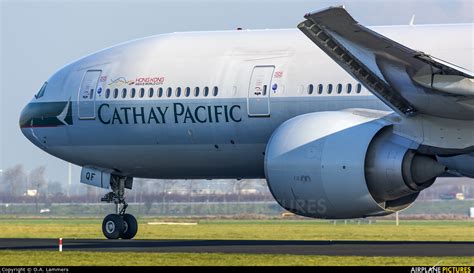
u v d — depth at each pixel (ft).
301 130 233.14
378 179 230.27
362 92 238.27
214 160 259.39
